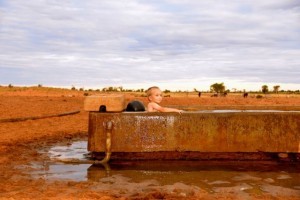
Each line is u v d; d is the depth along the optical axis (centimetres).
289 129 620
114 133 627
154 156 641
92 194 442
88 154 723
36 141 898
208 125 623
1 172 569
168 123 625
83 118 1501
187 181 515
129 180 521
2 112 1773
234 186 489
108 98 630
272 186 490
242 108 889
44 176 545
